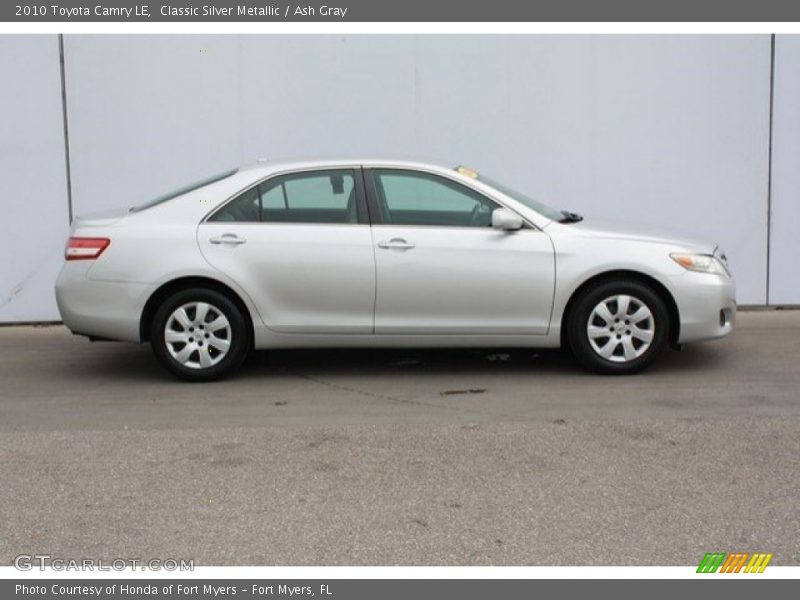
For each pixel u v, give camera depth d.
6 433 5.83
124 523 4.53
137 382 7.09
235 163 9.32
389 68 9.31
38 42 8.98
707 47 9.38
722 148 9.51
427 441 5.61
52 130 9.09
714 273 6.90
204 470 5.18
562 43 9.34
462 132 9.41
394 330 6.80
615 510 4.61
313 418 6.09
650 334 6.86
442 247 6.71
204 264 6.68
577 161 9.48
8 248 9.19
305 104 9.31
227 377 7.16
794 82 9.45
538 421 5.96
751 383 6.82
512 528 4.43
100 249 6.72
